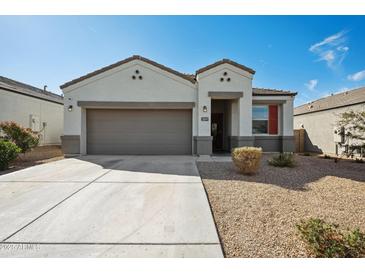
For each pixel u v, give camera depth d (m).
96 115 12.87
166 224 3.86
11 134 10.38
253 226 3.80
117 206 4.66
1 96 13.44
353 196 5.37
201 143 12.10
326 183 6.50
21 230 3.62
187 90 12.31
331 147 15.88
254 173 7.61
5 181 6.64
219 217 4.15
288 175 7.44
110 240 3.34
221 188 5.93
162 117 12.84
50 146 17.73
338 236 3.01
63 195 5.35
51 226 3.77
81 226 3.77
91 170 8.23
